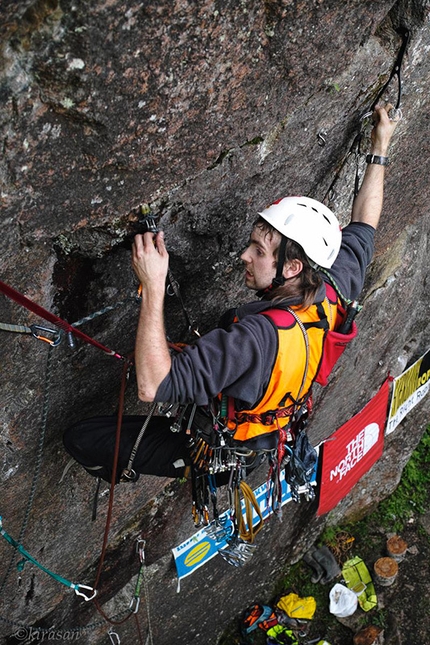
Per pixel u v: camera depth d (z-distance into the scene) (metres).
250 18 2.24
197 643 6.59
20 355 2.75
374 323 5.26
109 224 2.55
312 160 3.19
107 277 2.80
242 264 3.29
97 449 3.03
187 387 2.29
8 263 2.41
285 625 6.93
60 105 2.05
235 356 2.29
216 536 2.98
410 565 7.41
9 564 3.53
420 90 3.33
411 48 3.02
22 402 2.97
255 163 2.86
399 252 5.04
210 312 3.50
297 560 7.24
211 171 2.70
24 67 1.92
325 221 2.54
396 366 6.19
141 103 2.20
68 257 2.62
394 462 7.46
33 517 3.70
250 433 2.63
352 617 7.01
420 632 6.93
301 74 2.64
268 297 2.52
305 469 2.85
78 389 3.21
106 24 1.92
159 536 4.89
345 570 7.25
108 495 3.98
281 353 2.38
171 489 4.66
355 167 3.46
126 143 2.29
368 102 3.15
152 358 2.30
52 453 3.44
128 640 5.62
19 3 1.76
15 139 2.04
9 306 2.55
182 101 2.31
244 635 6.84
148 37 2.03
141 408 3.73
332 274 2.76
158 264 2.38
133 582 5.18
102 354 3.10
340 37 2.63
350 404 5.91
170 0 1.97
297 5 2.31
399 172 3.92
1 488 3.33
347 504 7.46
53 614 4.67
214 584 5.98
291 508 6.25
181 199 2.71
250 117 2.63
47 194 2.27
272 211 2.52
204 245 3.03
